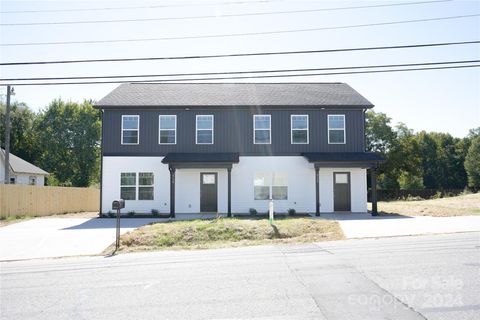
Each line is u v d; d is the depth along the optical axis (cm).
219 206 2305
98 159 5572
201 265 959
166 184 2311
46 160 5250
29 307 638
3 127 5016
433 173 7800
